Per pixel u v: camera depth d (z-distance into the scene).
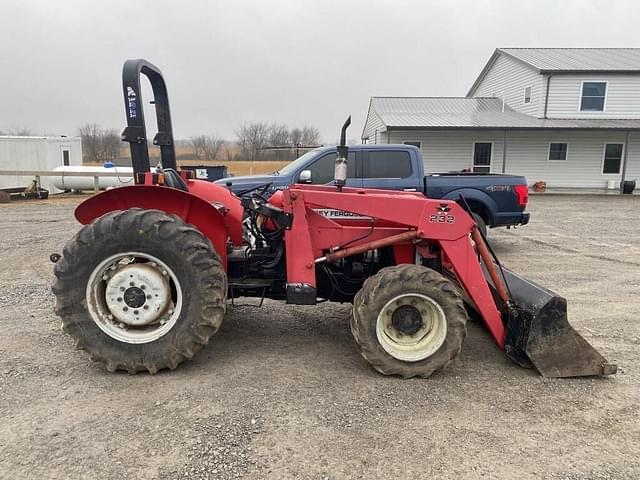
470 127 20.66
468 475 2.47
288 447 2.68
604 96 23.06
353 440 2.75
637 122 22.00
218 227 3.76
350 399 3.21
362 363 3.79
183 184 4.15
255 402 3.15
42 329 4.43
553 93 23.19
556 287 6.19
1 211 14.38
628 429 2.90
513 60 25.91
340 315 4.96
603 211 15.33
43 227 11.27
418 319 3.57
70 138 21.39
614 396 3.29
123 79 3.61
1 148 19.69
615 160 22.89
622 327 4.70
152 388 3.33
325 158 7.68
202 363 3.75
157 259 3.44
